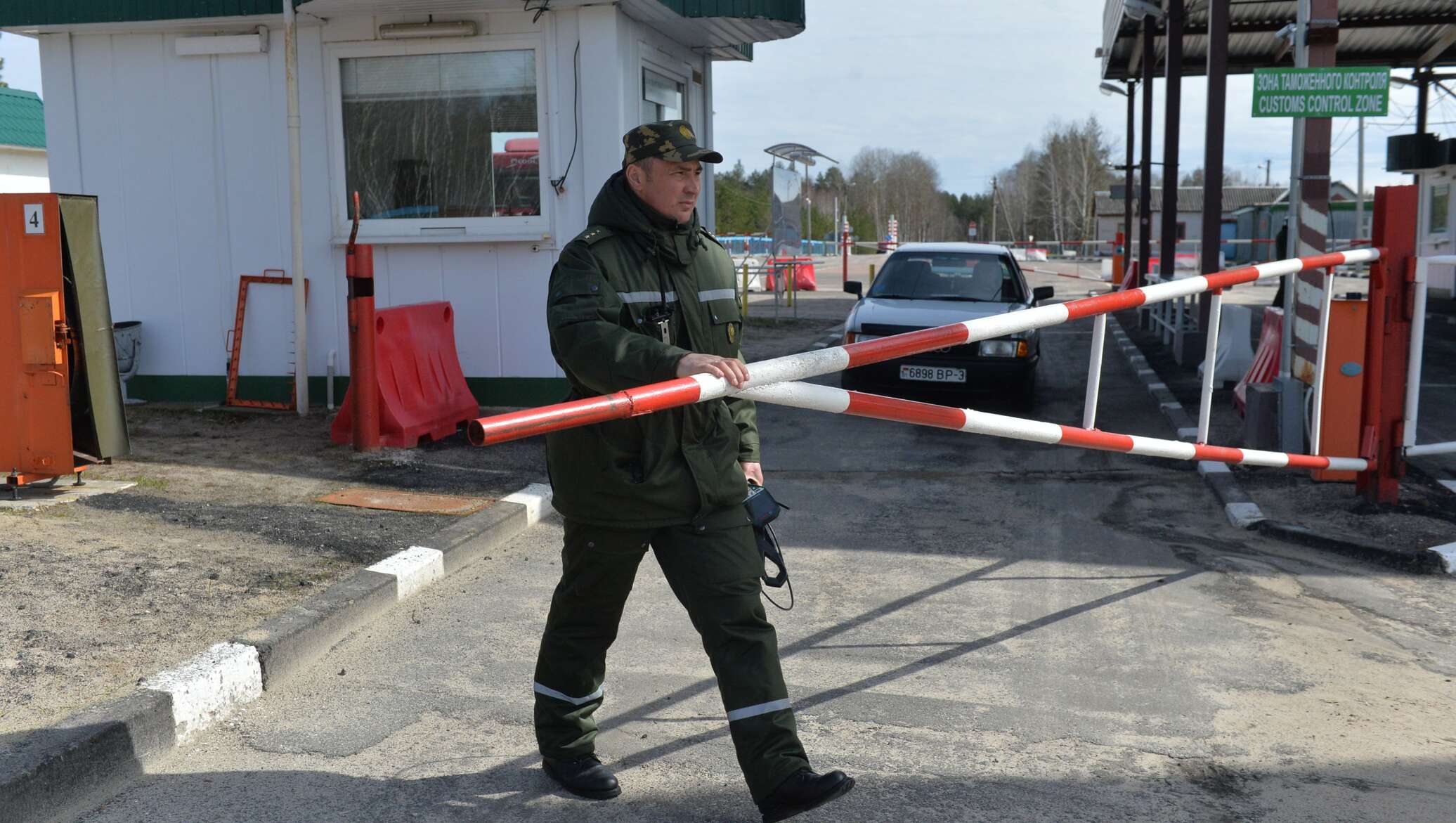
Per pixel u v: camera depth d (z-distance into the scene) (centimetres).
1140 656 455
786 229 2055
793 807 286
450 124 930
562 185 912
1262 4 1603
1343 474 707
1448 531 608
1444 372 1326
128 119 959
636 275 295
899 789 342
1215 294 523
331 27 925
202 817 323
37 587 473
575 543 310
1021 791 342
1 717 346
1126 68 2214
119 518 593
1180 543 621
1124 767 358
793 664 447
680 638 473
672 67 1048
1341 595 534
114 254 977
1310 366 741
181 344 981
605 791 333
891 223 3816
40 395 607
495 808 329
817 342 1675
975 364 1034
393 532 585
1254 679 432
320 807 330
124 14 912
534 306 933
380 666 440
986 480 779
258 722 389
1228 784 347
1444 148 2231
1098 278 3806
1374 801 336
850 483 773
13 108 1819
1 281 602
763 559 307
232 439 825
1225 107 1248
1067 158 10725
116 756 340
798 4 961
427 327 873
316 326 961
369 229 942
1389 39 1952
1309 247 736
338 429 813
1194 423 942
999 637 476
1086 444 435
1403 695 418
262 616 451
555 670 334
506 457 785
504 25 905
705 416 301
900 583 552
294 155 906
